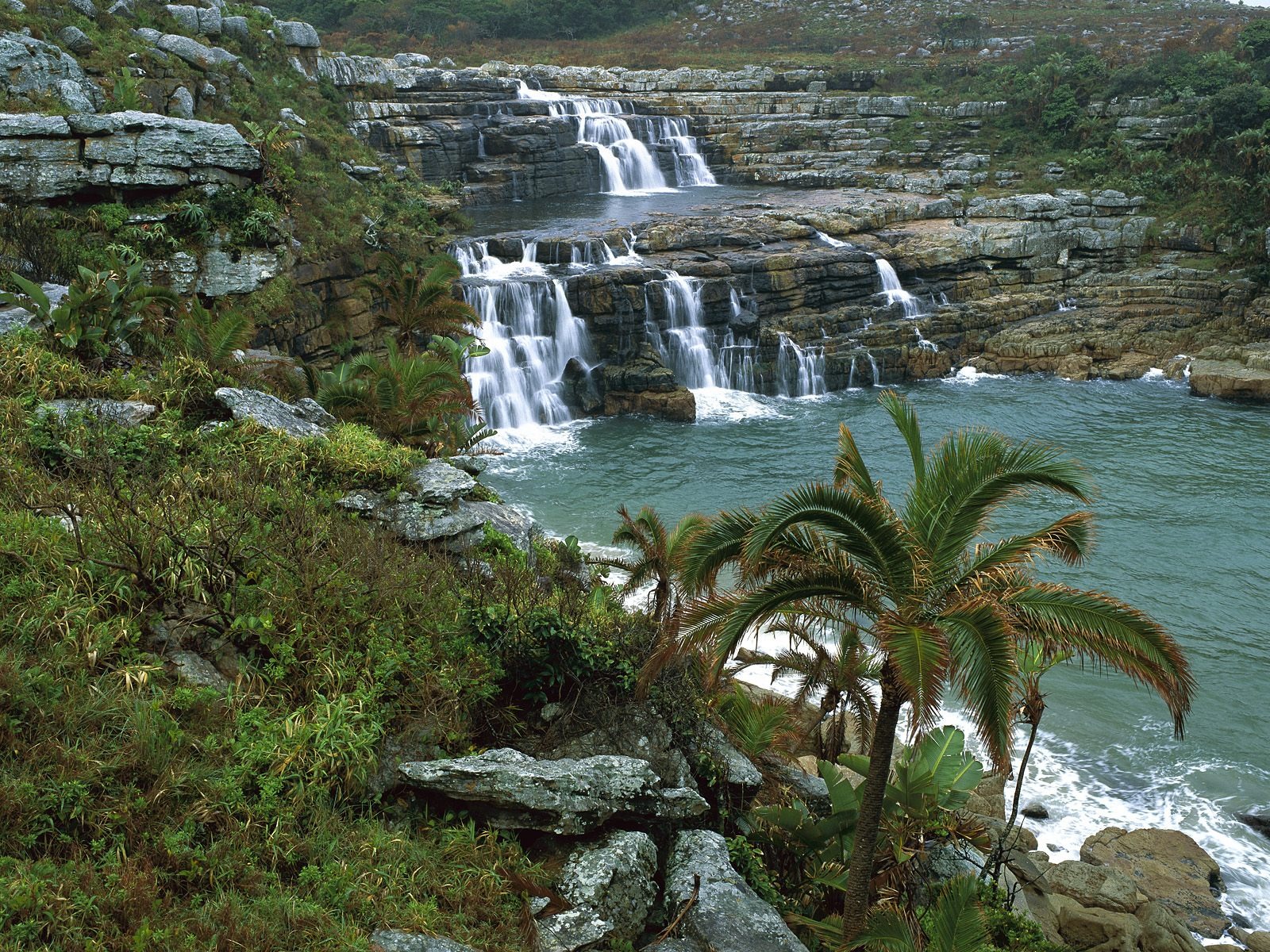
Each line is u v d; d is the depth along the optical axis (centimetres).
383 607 1473
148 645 1286
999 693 1117
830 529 1214
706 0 13112
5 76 3950
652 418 4991
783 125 8938
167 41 4978
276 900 1009
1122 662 1165
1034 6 12912
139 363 2183
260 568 1459
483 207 7294
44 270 3356
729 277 5500
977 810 2120
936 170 8206
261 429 1942
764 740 1709
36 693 1121
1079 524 1221
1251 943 1834
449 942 1031
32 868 934
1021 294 6366
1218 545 3572
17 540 1351
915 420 1266
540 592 1705
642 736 1456
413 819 1228
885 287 6038
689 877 1255
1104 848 2056
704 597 1436
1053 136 8100
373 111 7181
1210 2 12912
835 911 1491
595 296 5122
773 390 5462
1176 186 6956
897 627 1147
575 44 11550
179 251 3894
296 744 1190
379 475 1886
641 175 8325
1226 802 2281
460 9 11569
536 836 1246
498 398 4778
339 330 4488
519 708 1462
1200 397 5341
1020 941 1489
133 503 1455
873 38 11656
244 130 4803
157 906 950
